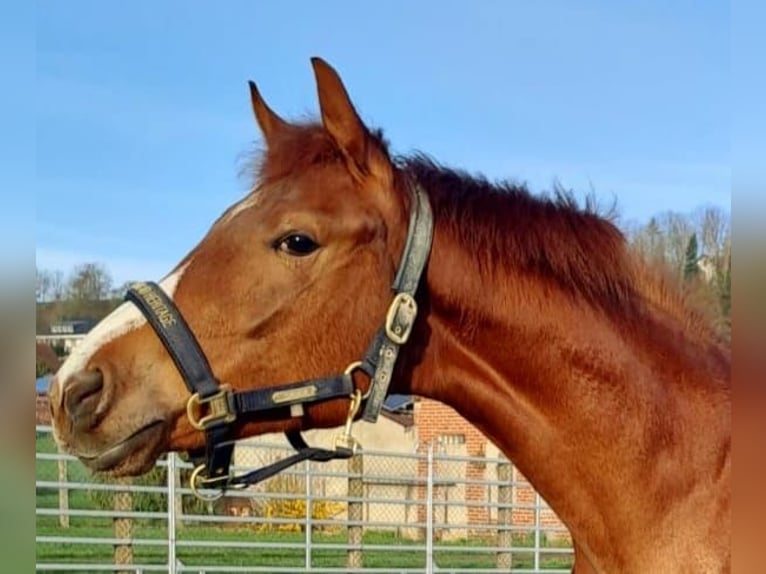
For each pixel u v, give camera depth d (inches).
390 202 58.5
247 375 56.2
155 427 55.1
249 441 257.0
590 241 60.3
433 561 270.2
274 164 59.5
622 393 58.5
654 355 59.7
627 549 58.2
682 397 59.1
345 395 57.0
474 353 59.8
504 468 300.4
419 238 58.5
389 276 57.9
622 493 58.0
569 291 59.6
